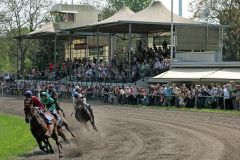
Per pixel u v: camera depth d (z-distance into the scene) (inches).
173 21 1786.4
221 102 1217.4
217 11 2335.1
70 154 612.1
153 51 1801.2
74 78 1969.7
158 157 557.9
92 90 1643.7
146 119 1025.5
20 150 657.6
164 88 1355.8
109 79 1731.1
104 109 1298.0
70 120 1018.1
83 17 2514.8
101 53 2593.5
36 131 613.0
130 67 1699.1
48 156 608.7
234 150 591.8
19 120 1060.5
